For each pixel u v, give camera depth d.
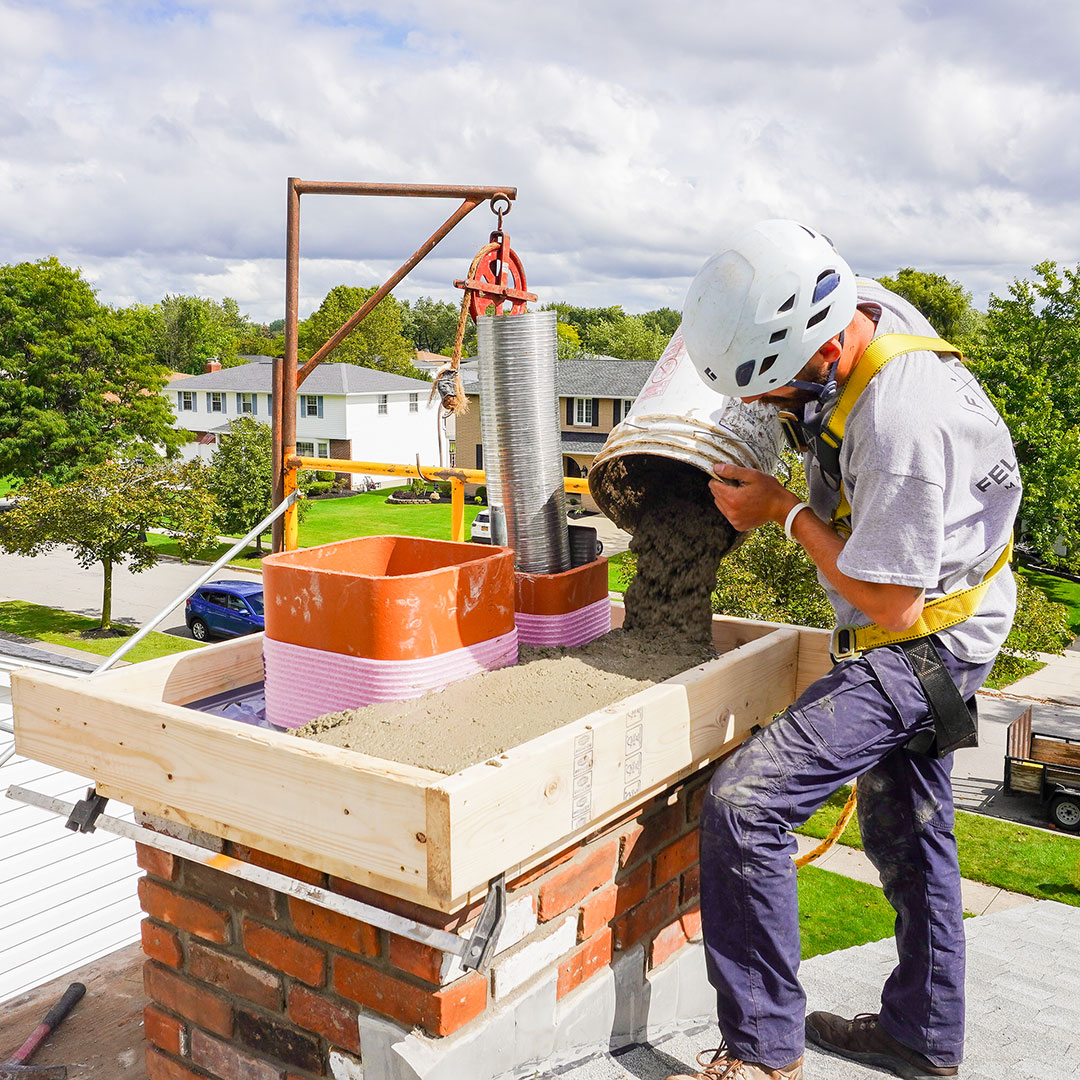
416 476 3.64
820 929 9.86
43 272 35.25
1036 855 12.10
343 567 2.40
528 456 2.52
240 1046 1.98
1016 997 3.04
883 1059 2.27
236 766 1.64
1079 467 23.02
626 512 2.61
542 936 1.87
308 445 50.19
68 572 30.70
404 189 3.32
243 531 34.31
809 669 2.54
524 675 2.14
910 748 2.00
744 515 2.10
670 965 2.38
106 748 1.86
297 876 1.76
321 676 2.06
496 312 3.21
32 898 5.12
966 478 1.81
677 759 2.00
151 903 2.06
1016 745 13.72
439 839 1.37
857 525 1.77
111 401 38.75
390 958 1.68
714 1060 1.90
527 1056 1.85
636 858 2.16
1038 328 24.67
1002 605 1.96
